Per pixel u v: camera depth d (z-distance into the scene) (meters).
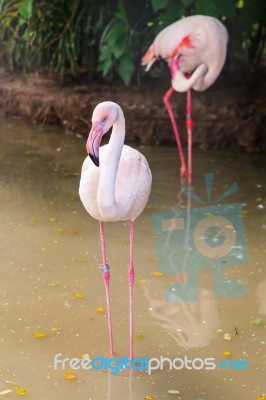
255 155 8.01
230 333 4.77
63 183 7.23
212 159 7.89
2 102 9.38
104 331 4.78
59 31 9.02
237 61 9.22
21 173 7.48
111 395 4.14
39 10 8.83
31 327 4.79
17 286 5.29
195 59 7.29
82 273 5.50
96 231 6.20
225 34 7.33
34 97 9.05
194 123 8.20
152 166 7.68
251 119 8.05
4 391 4.14
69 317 4.93
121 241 6.02
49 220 6.38
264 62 9.77
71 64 9.08
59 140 8.53
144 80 9.17
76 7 8.80
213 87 8.79
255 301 5.14
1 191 7.01
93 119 3.99
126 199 4.23
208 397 4.12
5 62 9.88
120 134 4.05
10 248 5.86
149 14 8.71
